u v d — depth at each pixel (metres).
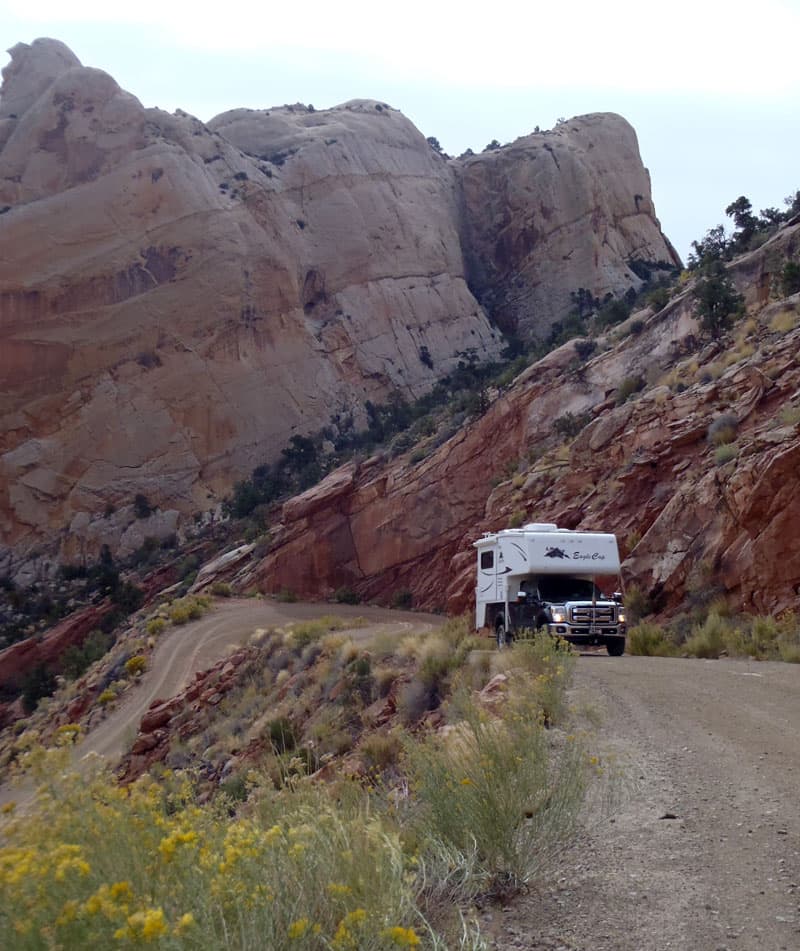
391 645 21.38
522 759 6.02
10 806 3.68
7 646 71.44
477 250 123.38
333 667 21.78
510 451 50.97
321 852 4.08
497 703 10.28
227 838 3.78
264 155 116.31
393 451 60.22
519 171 121.69
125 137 104.81
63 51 122.75
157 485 91.19
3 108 118.56
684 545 27.45
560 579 22.42
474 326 113.88
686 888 5.45
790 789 7.40
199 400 94.81
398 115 129.62
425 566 52.97
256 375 97.69
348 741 16.72
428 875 5.44
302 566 56.88
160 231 100.00
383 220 113.88
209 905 3.41
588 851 6.18
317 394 99.25
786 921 4.89
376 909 3.80
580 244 115.31
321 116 125.38
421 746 6.53
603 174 122.88
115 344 95.25
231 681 27.83
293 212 110.06
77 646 64.62
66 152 105.19
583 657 19.61
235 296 99.06
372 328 106.81
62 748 3.95
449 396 85.38
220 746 21.39
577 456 40.53
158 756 25.48
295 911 3.81
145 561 81.88
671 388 38.56
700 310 43.16
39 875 3.04
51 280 95.94
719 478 27.30
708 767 8.30
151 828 3.78
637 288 110.69
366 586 55.34
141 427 93.06
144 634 44.97
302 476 78.00
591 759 6.93
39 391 93.25
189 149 106.94
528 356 67.19
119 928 2.95
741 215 61.44
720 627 21.55
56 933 2.92
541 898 5.41
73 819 3.57
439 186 124.88
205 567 64.12
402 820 6.04
